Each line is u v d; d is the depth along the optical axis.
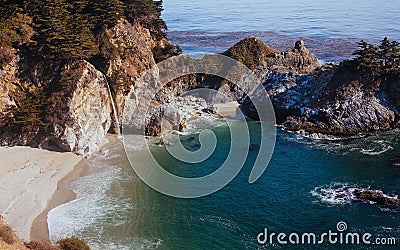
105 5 81.94
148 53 89.31
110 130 76.94
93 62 78.12
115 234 45.78
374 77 79.88
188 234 46.00
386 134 74.94
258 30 186.00
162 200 52.94
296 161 65.12
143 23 100.69
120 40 83.94
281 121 84.88
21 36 69.56
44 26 69.94
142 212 50.28
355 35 164.00
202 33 179.25
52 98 66.00
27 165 58.69
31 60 69.25
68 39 68.88
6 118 65.19
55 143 65.44
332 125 77.31
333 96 80.94
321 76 86.81
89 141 67.62
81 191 55.16
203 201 53.09
